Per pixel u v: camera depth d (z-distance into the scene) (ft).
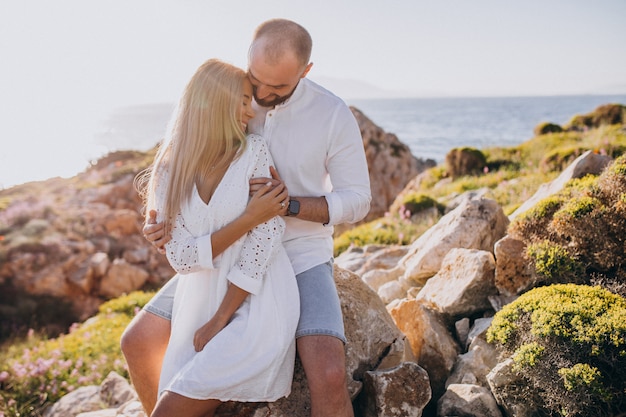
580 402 8.92
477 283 12.80
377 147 58.34
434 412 11.17
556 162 35.58
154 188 9.07
